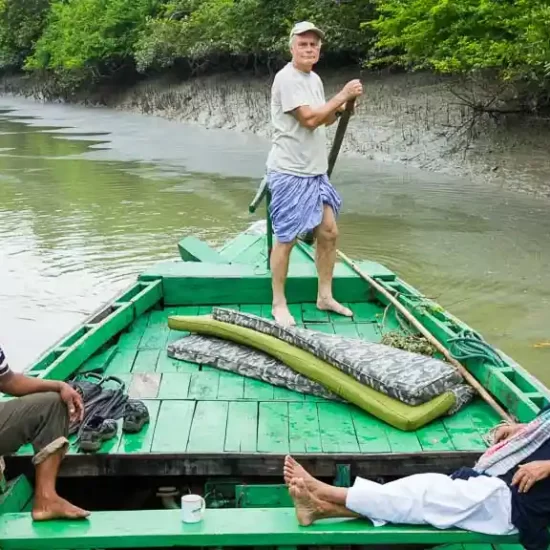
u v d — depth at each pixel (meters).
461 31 15.84
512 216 12.20
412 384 3.88
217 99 27.81
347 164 17.22
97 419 3.72
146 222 12.23
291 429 3.84
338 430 3.84
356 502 2.94
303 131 4.88
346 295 5.76
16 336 7.59
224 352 4.62
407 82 20.00
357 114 19.75
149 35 31.56
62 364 4.25
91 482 3.96
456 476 3.09
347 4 21.36
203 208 13.22
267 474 3.58
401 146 17.50
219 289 5.72
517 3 13.82
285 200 4.95
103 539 2.92
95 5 34.88
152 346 4.98
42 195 14.60
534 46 13.20
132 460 3.56
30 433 3.16
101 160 19.05
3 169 17.75
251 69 27.80
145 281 5.74
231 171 16.98
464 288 8.88
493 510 2.91
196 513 2.98
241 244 7.20
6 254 10.47
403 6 17.09
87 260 10.12
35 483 3.40
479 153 15.77
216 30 27.17
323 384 4.13
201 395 4.22
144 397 4.19
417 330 5.07
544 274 9.27
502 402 4.05
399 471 3.59
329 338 4.41
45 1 43.16
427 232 11.38
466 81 17.73
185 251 6.88
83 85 37.94
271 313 5.54
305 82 4.81
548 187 13.61
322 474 3.59
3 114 33.62
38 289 8.97
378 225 11.87
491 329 7.62
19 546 2.92
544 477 2.84
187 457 3.56
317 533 2.93
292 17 23.84
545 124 15.49
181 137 23.92
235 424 3.88
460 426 3.89
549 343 7.24
